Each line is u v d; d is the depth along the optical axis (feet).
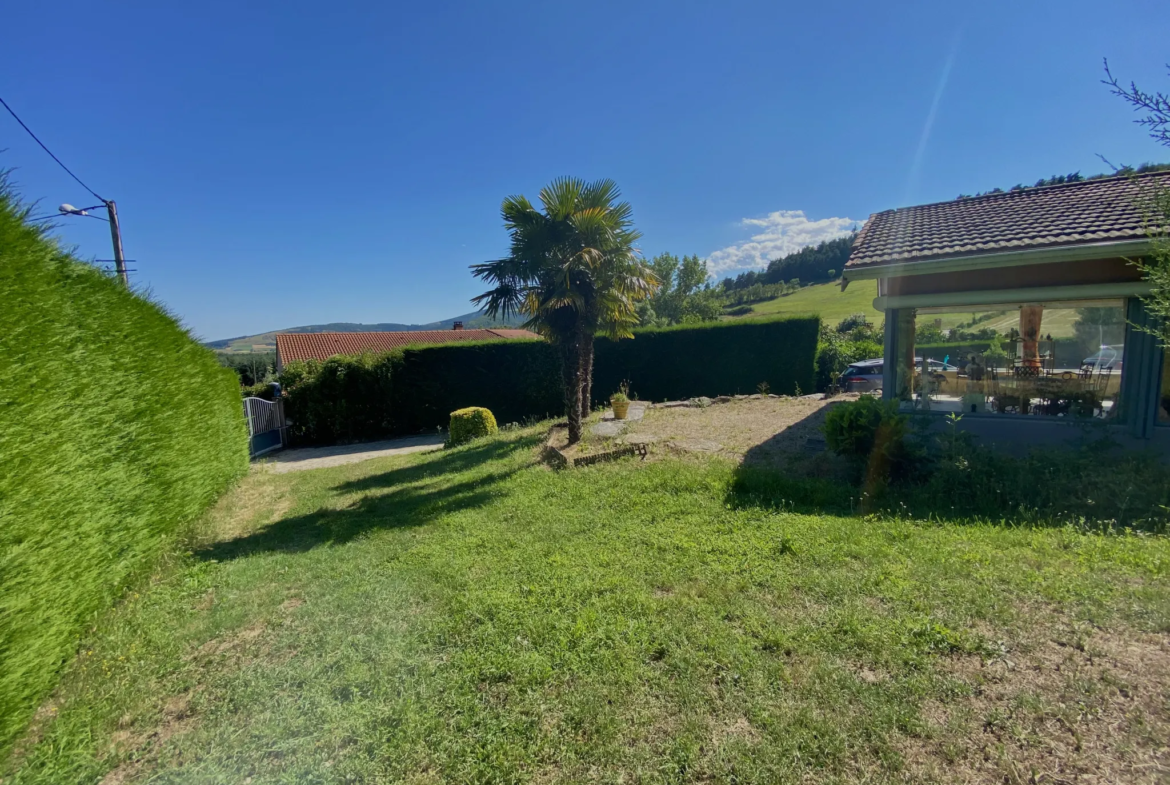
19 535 8.29
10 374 8.61
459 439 40.78
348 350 90.84
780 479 19.16
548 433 35.53
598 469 23.38
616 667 8.72
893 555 12.42
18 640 7.96
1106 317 21.52
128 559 12.93
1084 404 22.21
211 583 13.82
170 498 16.38
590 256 27.45
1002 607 9.71
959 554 12.27
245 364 89.35
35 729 8.11
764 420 34.40
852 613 9.86
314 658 9.67
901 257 23.43
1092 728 6.93
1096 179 27.35
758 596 10.80
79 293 12.57
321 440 52.95
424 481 26.37
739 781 6.50
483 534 16.15
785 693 7.89
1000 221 24.81
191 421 19.16
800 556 12.64
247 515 22.91
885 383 25.32
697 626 9.78
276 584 13.48
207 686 9.04
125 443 13.14
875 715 7.34
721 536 14.42
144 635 10.86
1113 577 10.75
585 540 14.96
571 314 28.81
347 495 25.26
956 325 24.44
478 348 54.65
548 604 11.07
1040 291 21.98
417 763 7.06
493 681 8.66
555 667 8.88
